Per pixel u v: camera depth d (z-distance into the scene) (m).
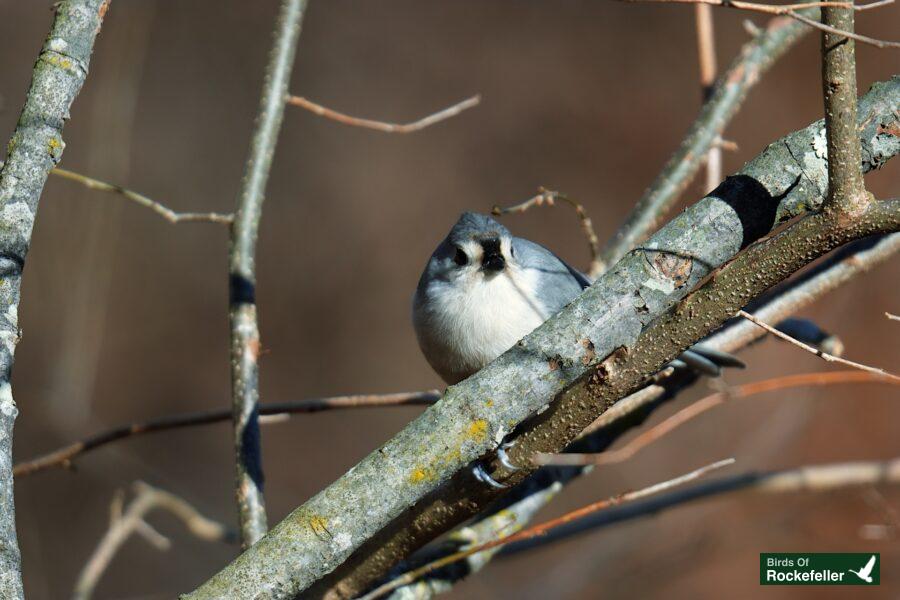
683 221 3.68
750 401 12.52
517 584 10.71
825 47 3.36
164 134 15.81
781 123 14.39
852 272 5.68
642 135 15.31
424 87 16.08
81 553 12.00
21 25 15.04
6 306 3.83
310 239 15.45
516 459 3.97
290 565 3.56
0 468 3.56
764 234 3.71
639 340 3.68
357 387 14.62
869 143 3.66
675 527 9.91
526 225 14.98
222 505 13.36
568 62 15.96
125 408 14.23
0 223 3.90
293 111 16.03
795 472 6.64
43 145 4.02
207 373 14.69
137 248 15.15
